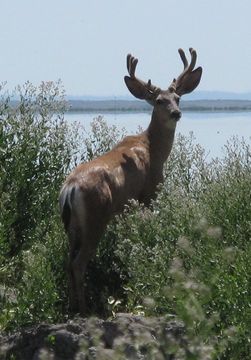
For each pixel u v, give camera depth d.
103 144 41.09
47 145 39.69
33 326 31.77
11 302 33.22
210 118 151.38
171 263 30.80
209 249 29.94
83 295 33.97
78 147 40.91
